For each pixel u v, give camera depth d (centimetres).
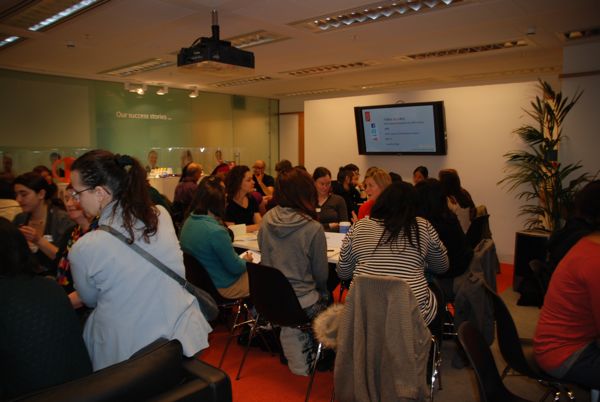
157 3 416
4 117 729
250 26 496
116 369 123
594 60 552
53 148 792
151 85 928
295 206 256
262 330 326
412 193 221
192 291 162
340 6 429
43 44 572
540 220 525
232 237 349
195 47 415
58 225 269
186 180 516
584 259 166
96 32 516
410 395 175
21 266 132
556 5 425
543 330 178
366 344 190
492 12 446
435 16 461
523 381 279
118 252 141
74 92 818
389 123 643
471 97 590
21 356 126
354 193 569
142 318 144
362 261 218
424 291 211
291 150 1216
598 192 191
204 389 135
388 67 751
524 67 750
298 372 257
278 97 1175
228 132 1100
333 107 720
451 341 338
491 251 278
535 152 546
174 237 158
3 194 284
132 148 912
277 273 235
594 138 526
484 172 588
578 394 247
